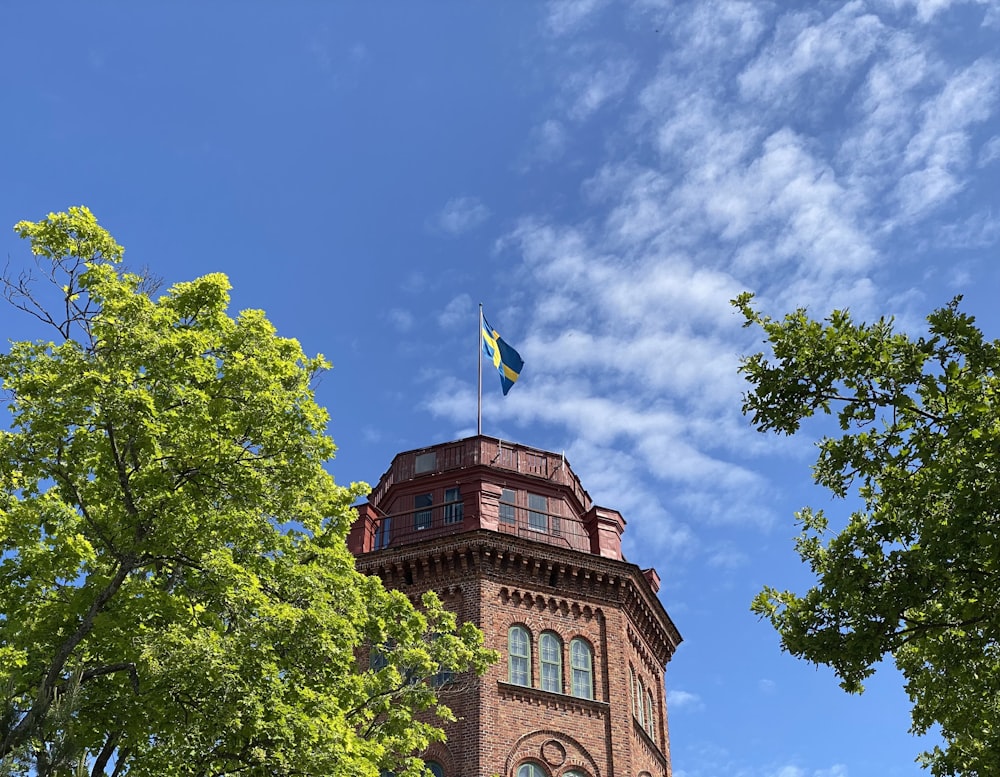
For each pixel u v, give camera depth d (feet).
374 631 89.30
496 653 95.86
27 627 69.31
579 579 131.44
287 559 76.54
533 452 144.15
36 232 74.28
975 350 62.39
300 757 67.10
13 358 73.26
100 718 69.15
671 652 149.59
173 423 71.51
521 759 116.78
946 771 75.66
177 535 70.33
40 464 70.90
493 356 153.48
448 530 133.28
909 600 64.08
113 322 71.72
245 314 78.89
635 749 126.00
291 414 75.10
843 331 65.77
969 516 61.36
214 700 66.90
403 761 88.43
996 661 70.28
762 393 67.10
